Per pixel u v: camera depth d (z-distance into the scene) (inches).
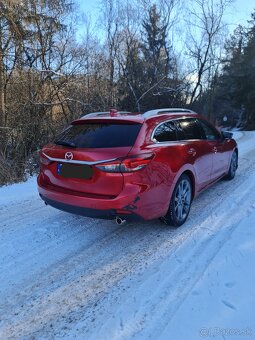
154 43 836.6
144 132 168.4
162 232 183.8
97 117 183.2
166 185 173.3
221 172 261.3
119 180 156.2
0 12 379.2
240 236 170.6
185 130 206.8
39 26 438.3
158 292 127.0
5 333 109.4
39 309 121.1
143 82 744.3
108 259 155.9
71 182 167.5
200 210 214.7
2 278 141.0
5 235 183.6
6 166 324.5
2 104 392.2
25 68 416.2
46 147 185.3
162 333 104.7
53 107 445.7
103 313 117.3
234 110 1926.7
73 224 199.0
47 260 156.1
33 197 260.7
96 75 538.6
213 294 122.4
